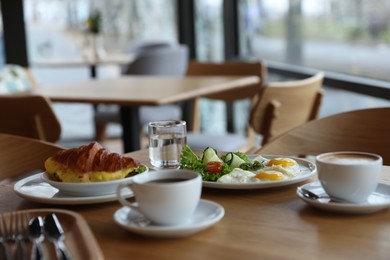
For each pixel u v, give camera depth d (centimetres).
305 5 396
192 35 564
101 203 114
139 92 306
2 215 96
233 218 103
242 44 499
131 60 507
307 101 276
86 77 582
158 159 137
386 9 309
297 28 410
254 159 139
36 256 81
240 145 315
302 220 101
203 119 544
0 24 523
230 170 125
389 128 165
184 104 479
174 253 88
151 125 138
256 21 471
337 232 94
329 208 103
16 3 523
